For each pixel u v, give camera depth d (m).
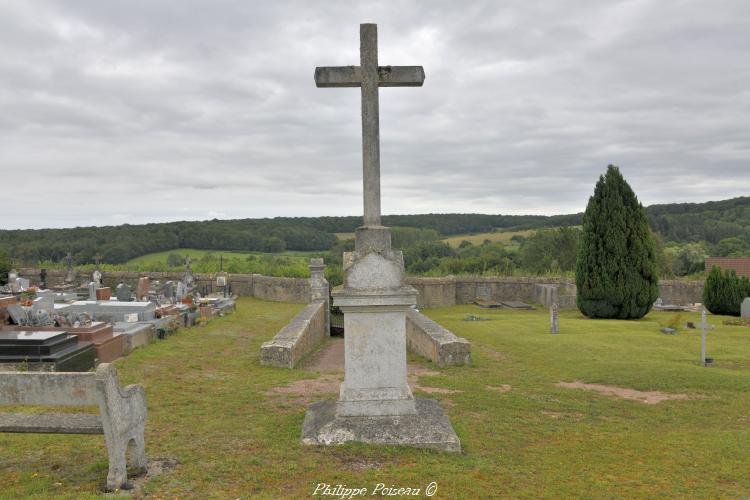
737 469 5.80
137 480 4.77
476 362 12.34
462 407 8.08
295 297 26.44
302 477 5.00
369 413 6.12
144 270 32.72
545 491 4.99
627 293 21.05
